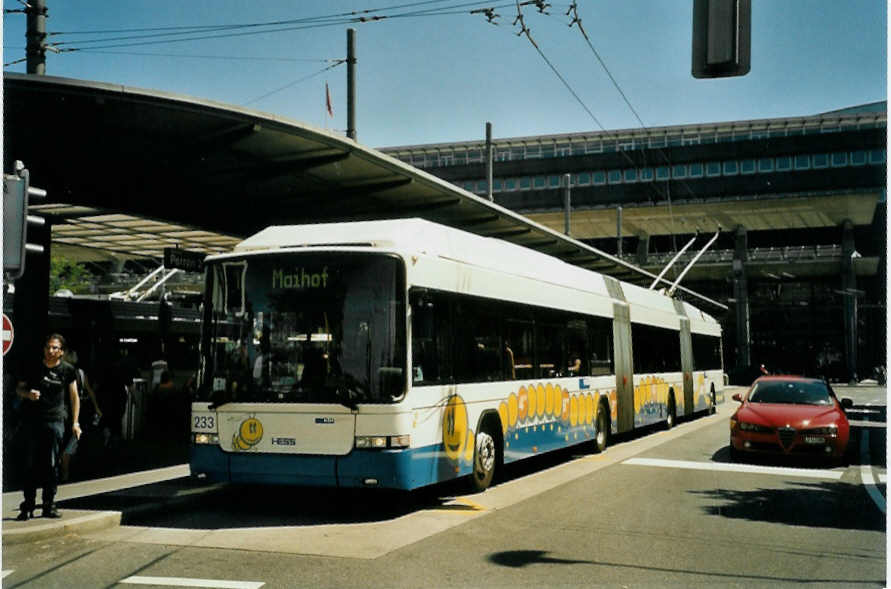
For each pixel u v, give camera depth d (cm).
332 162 1318
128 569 709
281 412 945
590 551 783
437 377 1016
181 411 1852
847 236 7631
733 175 7319
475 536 850
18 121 1098
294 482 935
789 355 8344
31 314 1491
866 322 8169
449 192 1531
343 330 948
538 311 1382
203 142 1201
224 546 803
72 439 1102
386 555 762
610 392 1748
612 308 1806
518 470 1415
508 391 1234
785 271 7900
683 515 975
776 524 926
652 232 8219
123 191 1373
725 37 728
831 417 1477
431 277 1020
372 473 917
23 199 832
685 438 1984
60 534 849
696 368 2658
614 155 7606
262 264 984
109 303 2136
